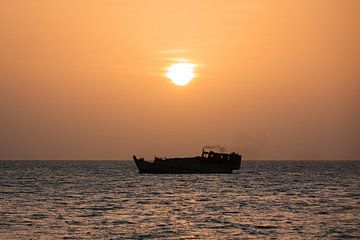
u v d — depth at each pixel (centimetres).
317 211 17912
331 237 13200
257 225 14888
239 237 13150
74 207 18975
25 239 12888
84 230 14025
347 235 13438
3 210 17950
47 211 17738
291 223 15225
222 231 13938
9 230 14012
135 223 15175
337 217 16450
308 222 15412
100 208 18712
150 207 19075
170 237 13138
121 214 17062
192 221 15575
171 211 17875
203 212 17612
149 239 12900
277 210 18188
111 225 14825
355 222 15438
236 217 16400
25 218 16062
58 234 13475
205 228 14388
